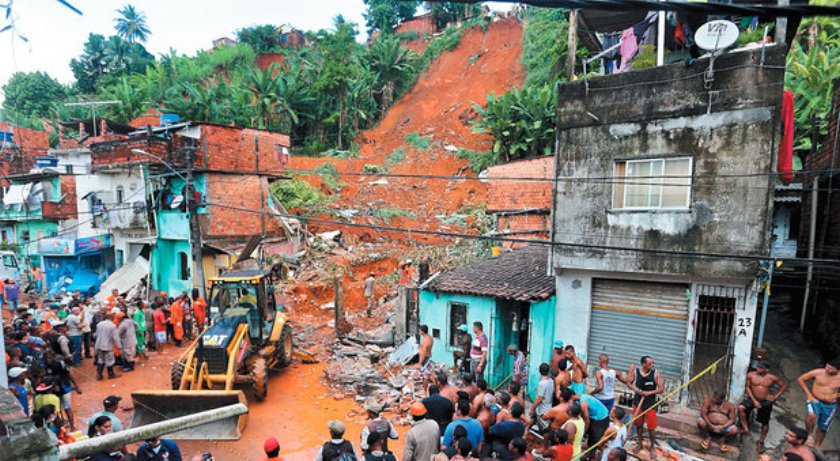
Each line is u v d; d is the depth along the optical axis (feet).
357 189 108.58
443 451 19.49
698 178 29.96
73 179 84.99
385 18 200.23
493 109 105.19
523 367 33.63
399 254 80.07
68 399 29.04
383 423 20.74
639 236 31.91
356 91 142.10
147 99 137.90
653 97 31.24
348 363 42.16
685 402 31.58
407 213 96.53
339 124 138.62
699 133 29.94
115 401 22.25
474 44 180.04
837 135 39.42
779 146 29.17
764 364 28.02
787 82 69.62
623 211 32.30
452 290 39.81
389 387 37.76
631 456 27.48
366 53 160.56
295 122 131.44
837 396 26.30
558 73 123.44
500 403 23.04
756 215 28.60
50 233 89.15
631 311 33.53
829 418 26.48
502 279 40.96
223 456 27.58
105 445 9.00
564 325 35.70
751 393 27.99
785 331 43.83
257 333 37.65
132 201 72.13
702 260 30.04
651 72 31.22
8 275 77.97
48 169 88.89
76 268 81.51
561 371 28.66
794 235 58.13
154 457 18.63
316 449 28.71
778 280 52.44
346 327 52.42
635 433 30.19
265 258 73.67
